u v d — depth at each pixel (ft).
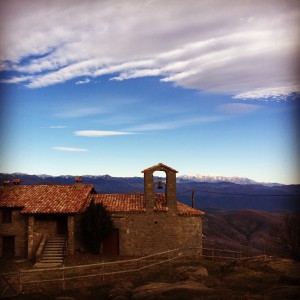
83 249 114.42
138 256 112.78
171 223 114.73
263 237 258.57
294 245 107.34
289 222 108.27
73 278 77.46
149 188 116.16
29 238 111.04
